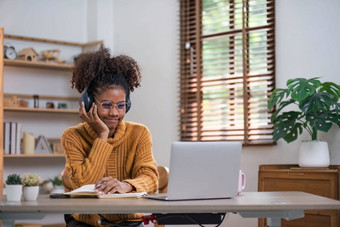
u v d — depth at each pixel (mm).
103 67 2182
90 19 5324
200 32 4691
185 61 4750
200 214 1908
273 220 1841
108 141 2240
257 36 4301
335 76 3809
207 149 1884
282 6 4152
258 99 4266
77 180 2102
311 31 3959
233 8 4457
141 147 2312
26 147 4746
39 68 5105
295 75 4047
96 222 2186
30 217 1675
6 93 4906
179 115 4742
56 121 5176
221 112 4492
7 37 4902
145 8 5051
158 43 4938
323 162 3508
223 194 1940
